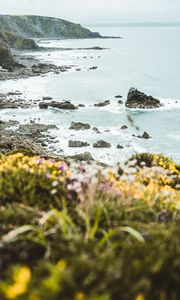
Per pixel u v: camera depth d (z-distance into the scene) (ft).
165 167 43.21
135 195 22.27
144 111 281.74
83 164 25.23
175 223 18.93
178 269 14.60
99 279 13.79
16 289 11.97
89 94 348.59
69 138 207.51
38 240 16.47
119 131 226.17
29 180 22.09
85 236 16.84
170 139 215.51
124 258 15.11
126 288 13.61
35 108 278.05
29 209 19.12
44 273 14.26
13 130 217.97
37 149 97.25
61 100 314.96
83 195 20.11
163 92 373.61
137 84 422.82
